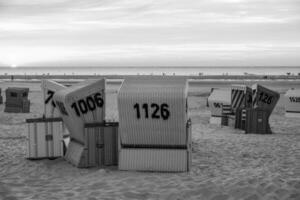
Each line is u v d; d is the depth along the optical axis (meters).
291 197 6.92
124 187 7.87
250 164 10.27
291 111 23.62
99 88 9.83
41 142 10.76
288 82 64.88
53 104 11.97
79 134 9.91
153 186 7.93
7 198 7.15
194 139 14.68
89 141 9.71
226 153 11.91
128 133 9.23
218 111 20.16
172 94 8.88
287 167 9.77
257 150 12.41
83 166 9.68
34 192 7.59
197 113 25.34
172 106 8.89
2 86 54.50
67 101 9.58
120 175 8.87
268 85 57.16
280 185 7.60
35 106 28.83
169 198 7.16
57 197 7.23
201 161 10.67
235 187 7.54
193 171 9.32
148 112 9.01
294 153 11.85
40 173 9.28
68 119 10.19
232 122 18.91
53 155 10.80
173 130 9.04
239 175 8.74
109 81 66.12
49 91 11.93
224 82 65.00
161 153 9.29
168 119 8.97
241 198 6.99
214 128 18.20
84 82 10.66
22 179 8.70
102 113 9.91
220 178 8.48
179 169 9.21
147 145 9.34
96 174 8.95
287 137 15.39
